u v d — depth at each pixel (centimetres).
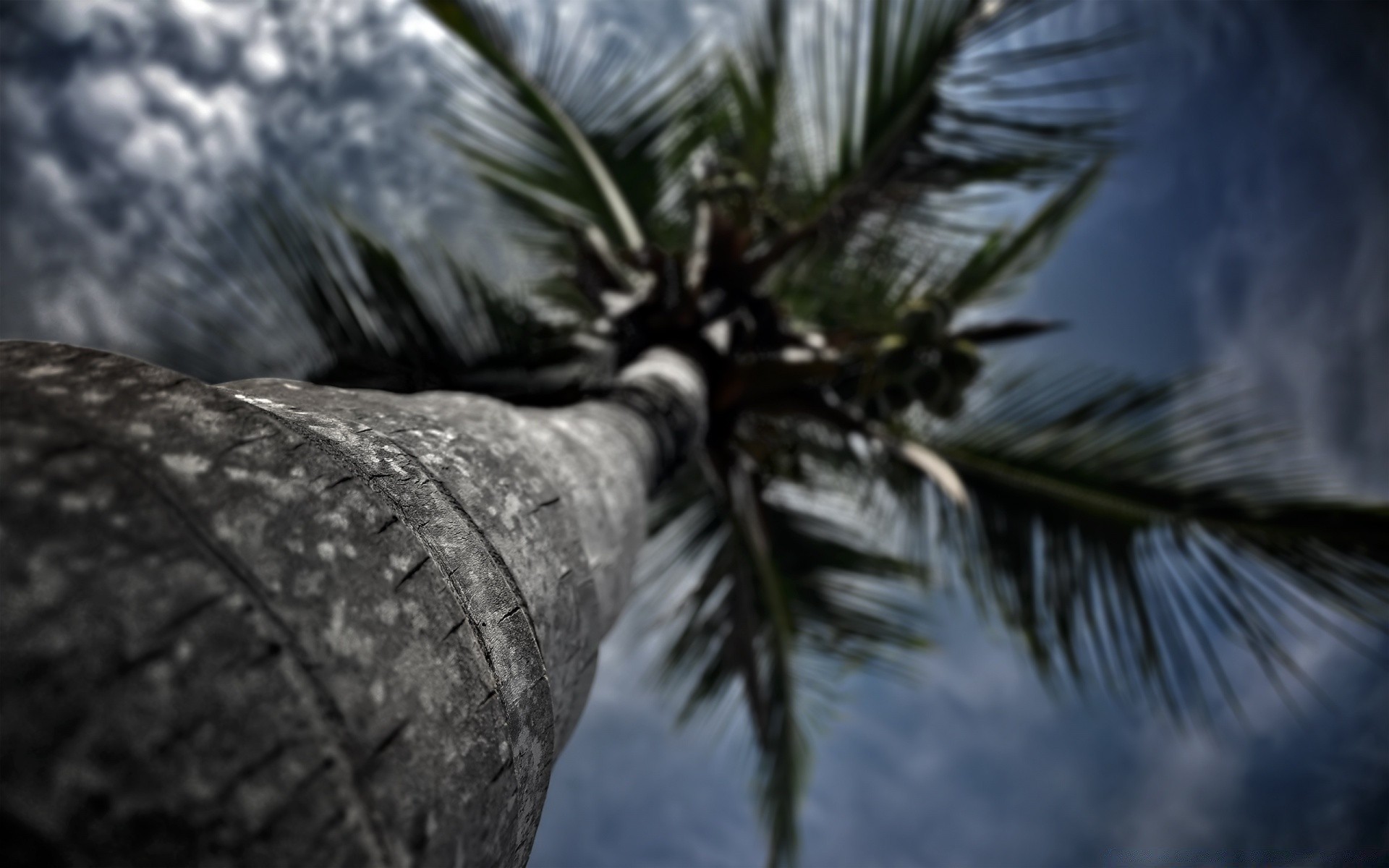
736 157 534
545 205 517
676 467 240
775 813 532
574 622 97
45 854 32
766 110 499
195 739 37
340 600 48
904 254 484
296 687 42
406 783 46
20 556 36
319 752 41
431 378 320
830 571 533
